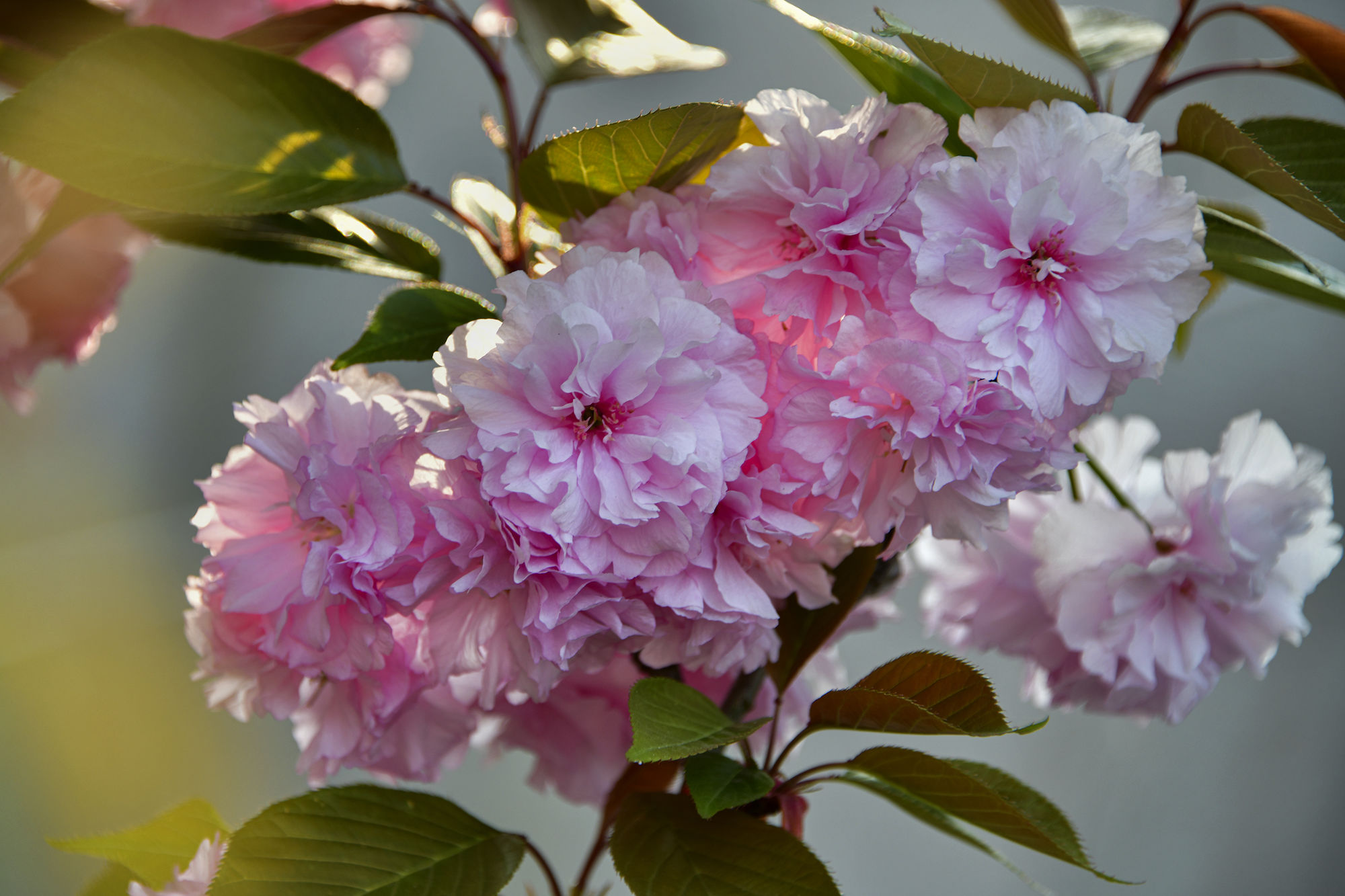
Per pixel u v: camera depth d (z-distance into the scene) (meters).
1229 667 0.62
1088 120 0.55
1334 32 0.59
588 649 0.56
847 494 0.55
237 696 0.57
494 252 0.60
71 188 0.57
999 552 0.62
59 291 0.64
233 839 0.55
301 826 0.56
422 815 0.57
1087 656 0.60
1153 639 0.61
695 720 0.54
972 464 0.54
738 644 0.56
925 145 0.55
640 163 0.57
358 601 0.54
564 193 0.57
